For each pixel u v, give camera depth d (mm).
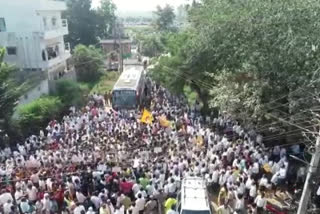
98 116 26875
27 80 32219
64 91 33938
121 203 14484
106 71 51875
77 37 64312
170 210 13547
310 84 15281
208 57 25609
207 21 24703
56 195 14852
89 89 41656
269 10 18625
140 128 23250
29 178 15914
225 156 18172
